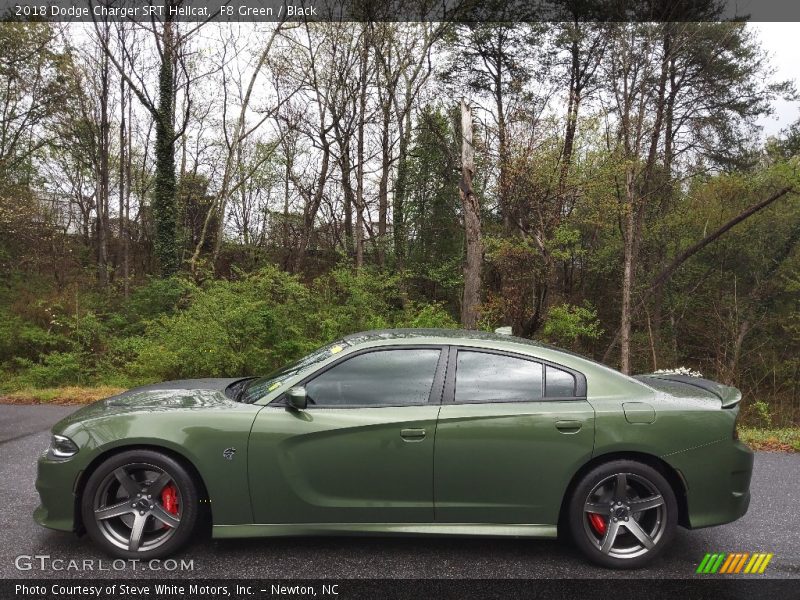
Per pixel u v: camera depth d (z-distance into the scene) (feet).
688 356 69.51
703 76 68.90
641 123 49.78
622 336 53.01
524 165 40.98
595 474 11.30
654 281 62.59
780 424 52.95
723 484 11.47
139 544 11.20
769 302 64.13
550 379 11.86
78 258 81.82
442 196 86.07
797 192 58.44
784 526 13.58
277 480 11.16
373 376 11.85
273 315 41.42
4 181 71.92
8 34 73.15
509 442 11.21
